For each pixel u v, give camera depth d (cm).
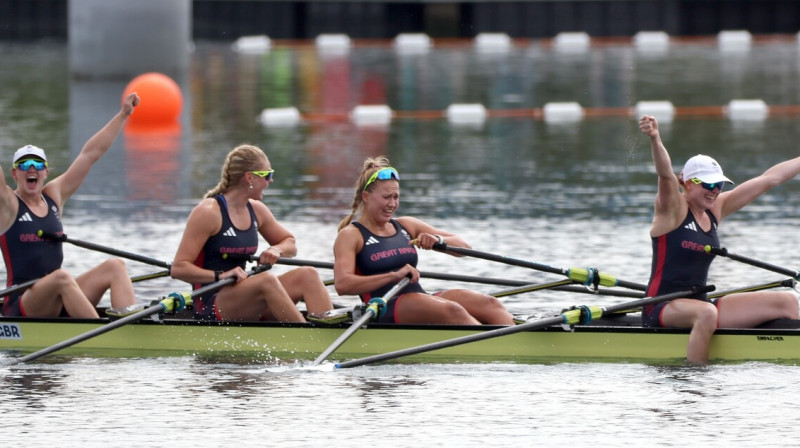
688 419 2695
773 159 7012
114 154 7338
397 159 7269
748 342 3244
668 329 3253
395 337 3325
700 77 11712
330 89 11012
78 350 3388
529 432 2611
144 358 3291
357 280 3347
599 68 12512
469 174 6675
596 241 4847
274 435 2594
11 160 6950
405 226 3522
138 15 11481
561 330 3291
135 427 2648
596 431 2612
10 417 2722
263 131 8494
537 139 8125
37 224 3522
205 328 3384
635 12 16150
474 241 4853
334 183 6334
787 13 16262
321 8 16225
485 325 3291
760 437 2562
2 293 3444
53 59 13562
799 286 4100
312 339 3356
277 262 3688
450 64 13050
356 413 2758
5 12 16000
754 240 4856
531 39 16262
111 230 5072
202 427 2650
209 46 15375
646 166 6919
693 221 3347
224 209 3434
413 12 16350
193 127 8650
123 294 3469
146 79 8944
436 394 2922
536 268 3506
